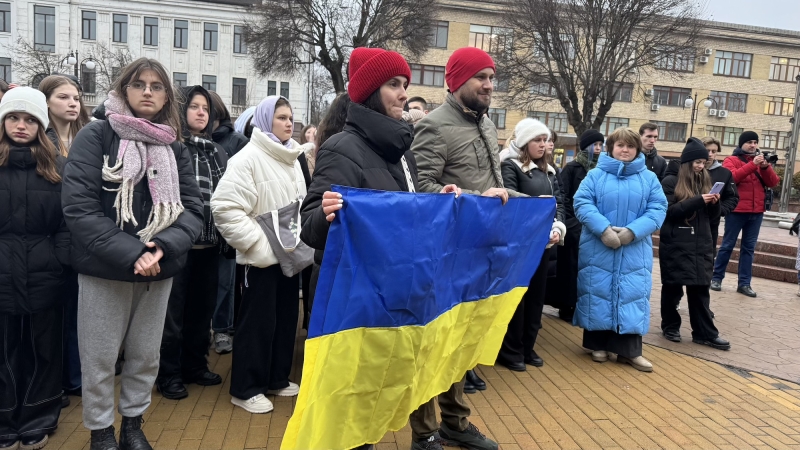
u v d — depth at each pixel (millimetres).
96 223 2434
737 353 4961
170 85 2742
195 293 3619
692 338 5285
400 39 21891
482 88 3170
